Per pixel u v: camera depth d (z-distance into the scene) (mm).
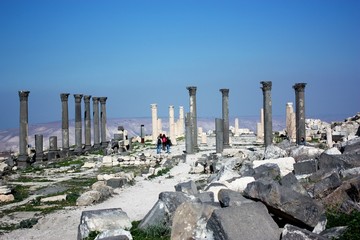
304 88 48781
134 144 78750
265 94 49812
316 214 15188
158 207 18250
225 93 55094
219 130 51375
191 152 53656
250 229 13867
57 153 61875
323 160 24328
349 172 20922
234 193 16828
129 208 26969
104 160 51000
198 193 20203
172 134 76812
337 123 72812
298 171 25312
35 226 24016
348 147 27531
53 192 34438
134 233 17406
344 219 15398
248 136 94625
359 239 13195
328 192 18703
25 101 54406
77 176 43906
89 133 72688
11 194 32406
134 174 42344
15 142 128500
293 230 13320
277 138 69625
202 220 15461
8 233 22594
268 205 15562
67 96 65500
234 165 33781
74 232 22016
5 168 49062
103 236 16328
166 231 17125
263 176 23875
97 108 75000
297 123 48969
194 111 56906
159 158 52094
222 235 13750
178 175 39906
